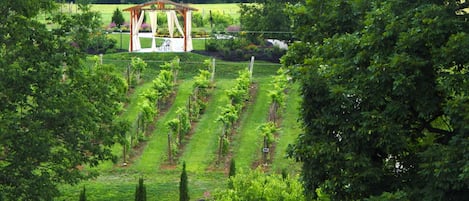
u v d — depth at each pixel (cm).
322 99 2033
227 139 4119
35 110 2783
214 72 5584
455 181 1759
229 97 4591
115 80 3138
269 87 5269
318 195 2248
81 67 3047
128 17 9588
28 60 2789
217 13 8362
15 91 2722
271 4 6266
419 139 2077
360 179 1953
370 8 2234
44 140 2659
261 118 4634
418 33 1873
